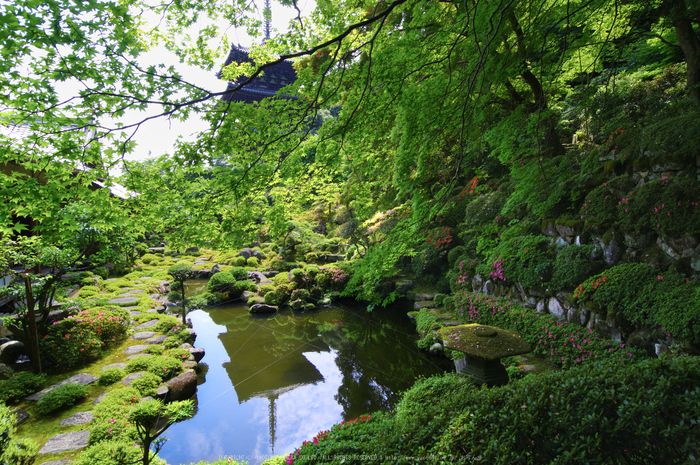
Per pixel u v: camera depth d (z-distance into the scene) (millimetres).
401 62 2369
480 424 2062
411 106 2484
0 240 4582
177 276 7961
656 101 5785
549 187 3375
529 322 5598
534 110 3625
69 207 2363
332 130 2494
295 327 8352
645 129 4969
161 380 4840
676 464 1625
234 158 2408
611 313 4559
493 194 7770
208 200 2410
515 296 6410
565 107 7438
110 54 1736
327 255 13484
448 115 2637
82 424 3758
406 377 5578
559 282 5395
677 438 1648
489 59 2518
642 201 4590
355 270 2781
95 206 2141
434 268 9727
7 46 1532
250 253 15031
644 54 7508
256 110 2098
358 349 6902
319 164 2828
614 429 1722
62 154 1827
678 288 3938
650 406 1706
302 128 2359
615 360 2164
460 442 2035
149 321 7297
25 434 3574
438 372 5625
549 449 1840
